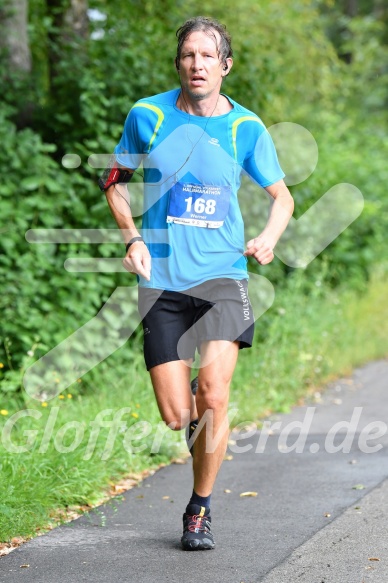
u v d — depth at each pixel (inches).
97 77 945.5
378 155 1754.4
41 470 554.6
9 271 800.9
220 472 649.0
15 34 967.0
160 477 634.2
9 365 746.2
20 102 944.9
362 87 2287.2
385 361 1157.1
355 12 2645.2
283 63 1266.0
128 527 517.0
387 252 1585.9
